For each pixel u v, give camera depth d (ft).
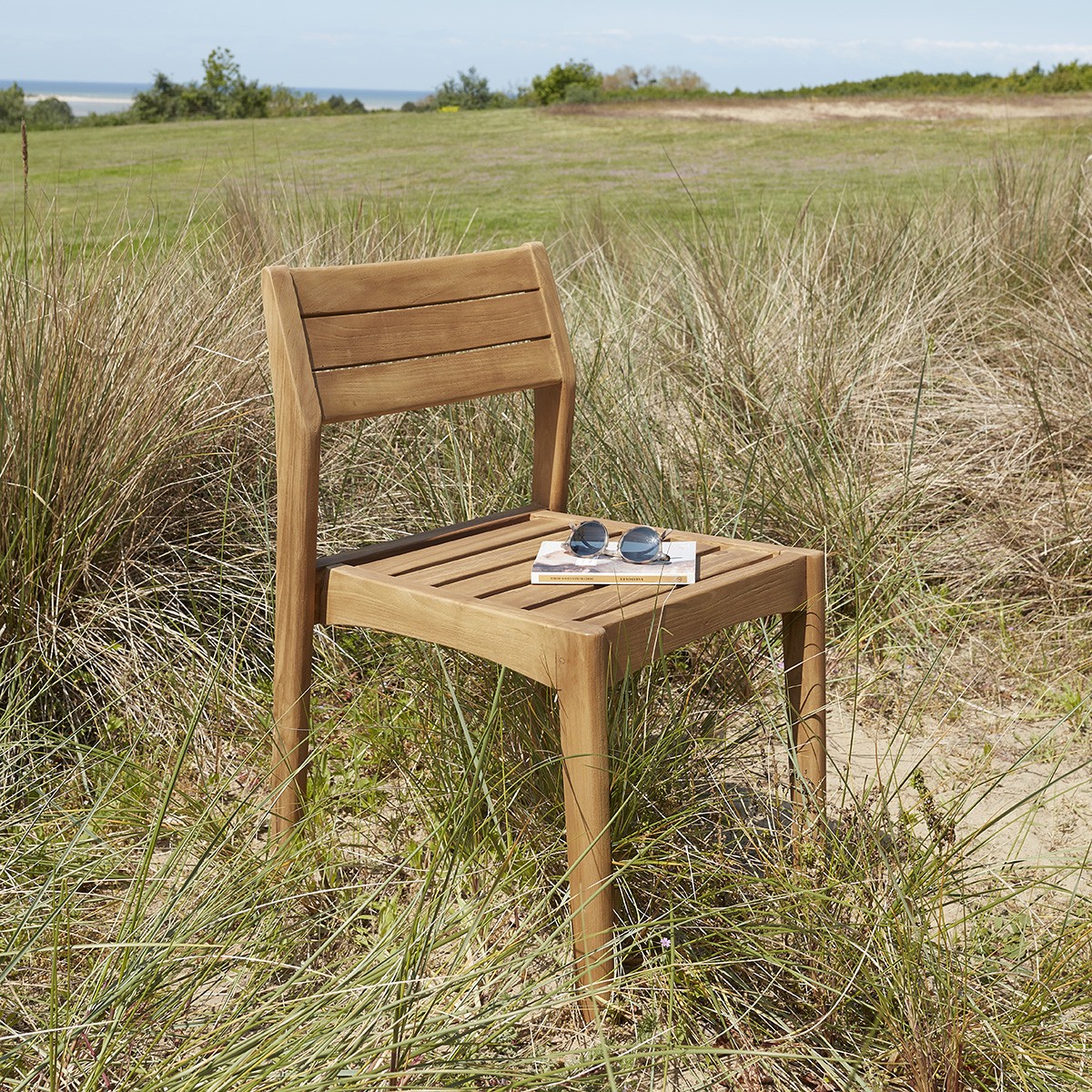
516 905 5.97
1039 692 8.66
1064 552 9.85
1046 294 14.47
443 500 9.43
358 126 71.26
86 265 9.63
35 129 74.02
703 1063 5.22
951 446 11.51
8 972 4.86
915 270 14.65
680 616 5.72
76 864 6.07
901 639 9.31
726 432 11.12
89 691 7.85
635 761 6.11
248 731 7.70
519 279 7.48
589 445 9.87
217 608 8.72
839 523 9.84
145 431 8.59
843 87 94.43
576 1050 4.99
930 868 5.80
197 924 5.21
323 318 6.42
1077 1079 4.86
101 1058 4.46
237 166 30.50
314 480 6.29
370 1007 4.90
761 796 7.05
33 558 7.87
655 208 25.90
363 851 6.63
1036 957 5.59
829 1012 5.11
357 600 6.22
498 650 5.57
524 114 82.28
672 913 5.72
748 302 13.60
